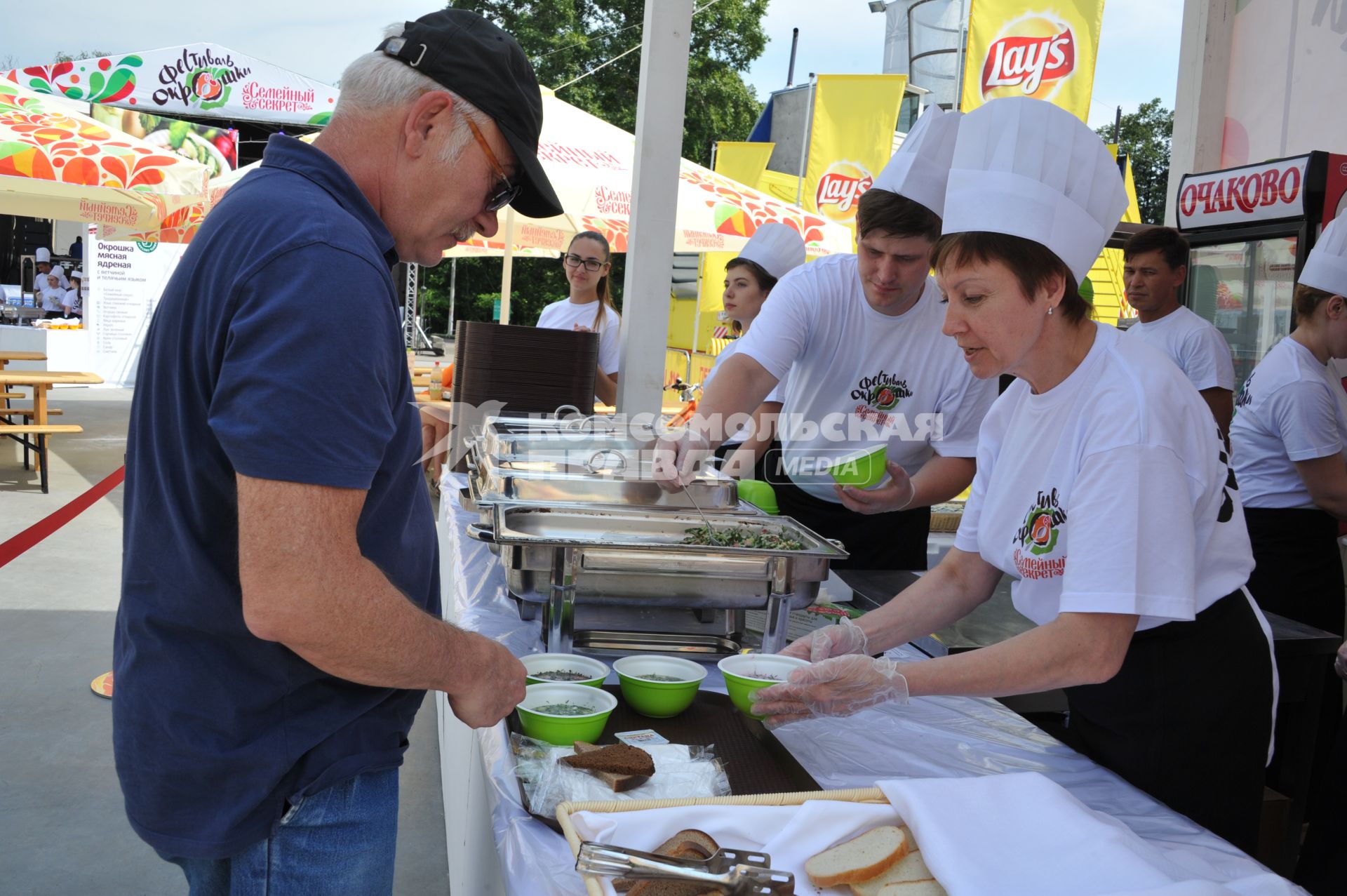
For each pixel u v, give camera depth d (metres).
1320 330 2.93
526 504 1.89
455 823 2.00
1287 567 3.05
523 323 24.02
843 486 2.11
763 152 10.73
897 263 2.30
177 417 0.99
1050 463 1.39
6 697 3.75
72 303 13.77
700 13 21.22
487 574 2.19
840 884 0.98
